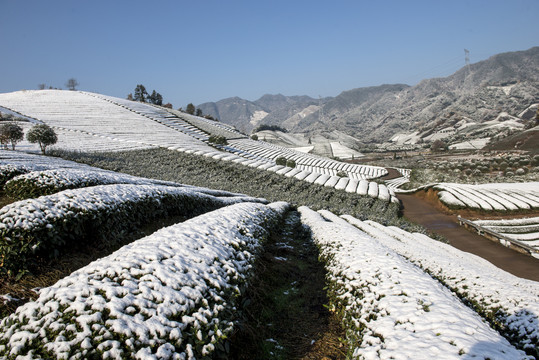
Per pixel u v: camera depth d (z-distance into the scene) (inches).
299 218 815.7
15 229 261.6
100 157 1473.9
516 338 232.2
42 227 276.1
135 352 148.0
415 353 156.0
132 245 249.9
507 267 759.1
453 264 392.8
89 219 324.2
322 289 330.0
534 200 1422.2
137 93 5009.8
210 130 3469.5
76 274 197.6
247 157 2464.3
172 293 186.9
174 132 2691.9
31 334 148.7
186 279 204.8
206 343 171.9
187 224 324.2
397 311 200.7
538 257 821.2
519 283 412.2
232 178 1649.9
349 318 229.9
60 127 2119.8
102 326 154.5
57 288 180.9
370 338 184.9
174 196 503.8
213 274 225.5
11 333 152.7
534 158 2598.4
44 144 1322.6
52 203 313.9
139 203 410.9
